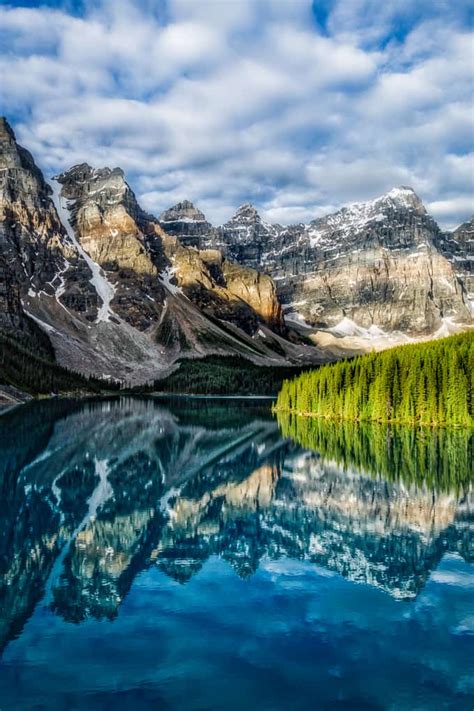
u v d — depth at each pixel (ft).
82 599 107.96
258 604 106.01
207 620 99.35
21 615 101.71
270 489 210.38
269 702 76.33
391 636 93.71
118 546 140.46
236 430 426.51
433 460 269.44
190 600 108.17
